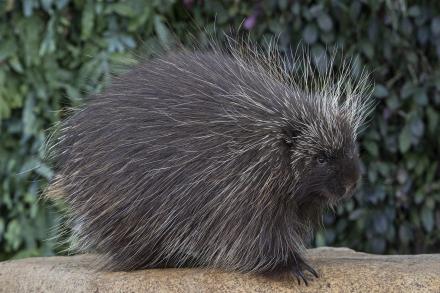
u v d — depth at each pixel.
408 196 5.76
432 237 5.80
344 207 5.62
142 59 3.68
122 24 5.50
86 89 5.07
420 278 2.99
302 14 5.49
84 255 4.09
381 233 5.67
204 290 3.05
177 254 3.20
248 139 3.03
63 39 5.47
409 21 5.58
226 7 5.58
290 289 3.02
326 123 3.06
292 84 3.41
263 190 2.99
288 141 3.04
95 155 3.24
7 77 5.38
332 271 3.09
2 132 5.46
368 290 2.99
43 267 3.60
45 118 5.44
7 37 5.40
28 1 5.32
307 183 3.04
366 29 5.57
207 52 3.55
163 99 3.17
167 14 5.61
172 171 3.06
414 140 5.54
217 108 3.10
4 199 5.38
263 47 5.37
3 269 3.76
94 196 3.24
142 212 3.12
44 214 5.39
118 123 3.21
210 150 3.03
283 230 3.04
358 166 3.07
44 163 4.94
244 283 3.05
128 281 3.17
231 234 3.02
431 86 5.62
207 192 3.02
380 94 5.52
